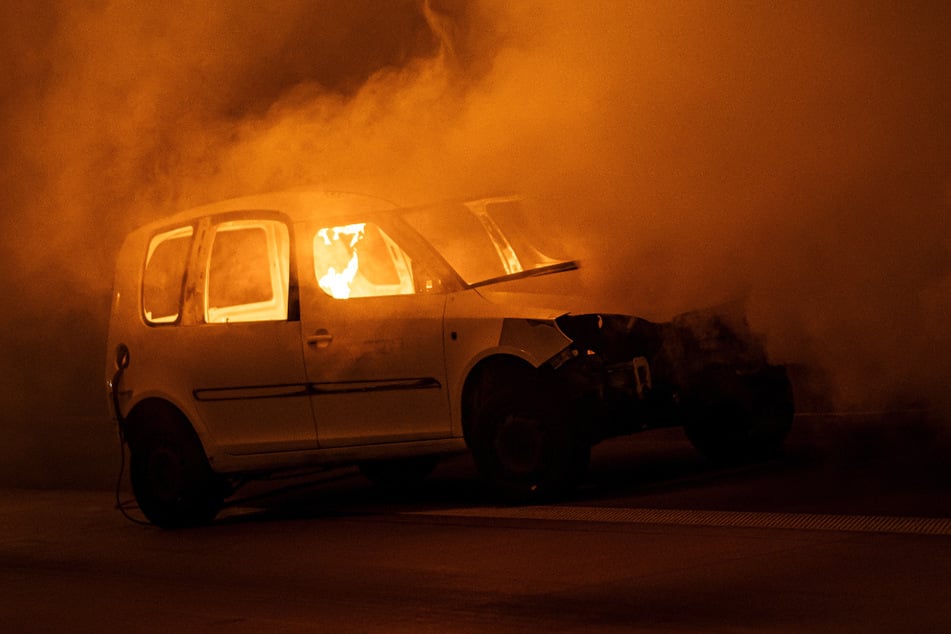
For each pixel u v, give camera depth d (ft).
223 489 39.06
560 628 22.82
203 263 38.91
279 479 44.34
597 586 25.62
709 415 37.55
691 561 27.07
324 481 44.37
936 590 23.11
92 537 37.40
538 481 34.81
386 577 28.22
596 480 39.27
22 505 45.16
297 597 27.02
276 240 38.11
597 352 34.68
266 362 37.47
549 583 26.25
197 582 29.48
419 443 36.19
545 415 34.60
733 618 22.48
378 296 36.70
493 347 34.91
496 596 25.57
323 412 36.96
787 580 24.70
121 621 26.11
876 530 28.45
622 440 49.47
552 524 32.48
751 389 37.65
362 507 39.22
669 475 38.91
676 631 22.06
